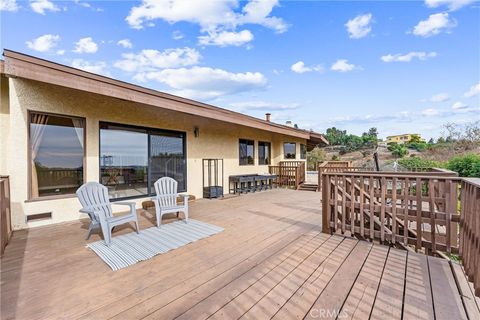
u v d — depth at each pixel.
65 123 4.58
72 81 3.77
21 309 1.86
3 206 3.08
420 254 2.99
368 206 3.42
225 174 8.56
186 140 7.02
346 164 10.14
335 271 2.53
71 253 3.00
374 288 2.19
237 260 2.80
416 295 2.08
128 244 3.29
